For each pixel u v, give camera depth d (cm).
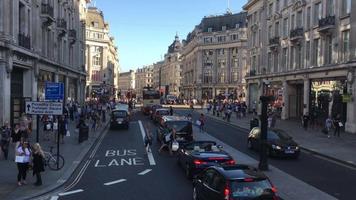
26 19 3441
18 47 3111
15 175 1848
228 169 1223
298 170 2106
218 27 13025
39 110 1931
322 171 2089
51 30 4403
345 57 4088
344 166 2269
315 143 3181
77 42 6222
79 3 6406
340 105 4169
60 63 4825
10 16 3020
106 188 1672
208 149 1953
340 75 4128
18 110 3359
